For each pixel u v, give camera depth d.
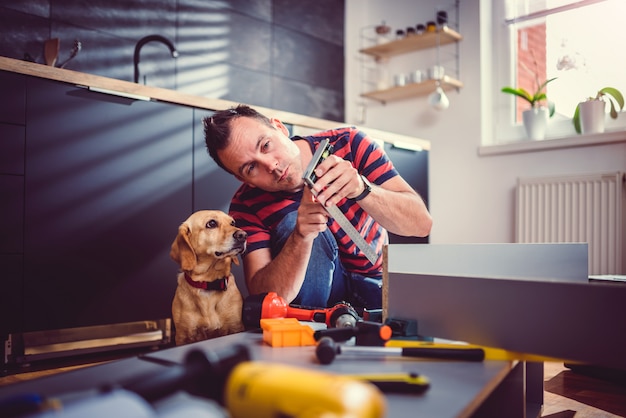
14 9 2.40
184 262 1.50
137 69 2.58
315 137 1.53
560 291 0.57
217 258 1.50
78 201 1.74
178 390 0.41
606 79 2.91
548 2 3.10
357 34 3.88
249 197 1.54
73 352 1.74
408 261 0.81
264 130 1.31
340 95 3.90
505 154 3.09
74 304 1.73
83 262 1.75
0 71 1.58
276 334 0.70
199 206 2.07
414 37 3.29
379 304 1.50
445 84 3.23
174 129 2.00
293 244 1.25
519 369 0.70
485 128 3.26
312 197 1.18
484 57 3.25
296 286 1.28
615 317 0.53
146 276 1.91
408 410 0.43
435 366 0.58
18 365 1.62
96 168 1.79
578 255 0.86
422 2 3.53
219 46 3.17
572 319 0.56
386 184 1.48
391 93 3.49
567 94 3.05
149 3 2.85
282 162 1.33
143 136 1.91
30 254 1.64
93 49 2.64
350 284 1.52
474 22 3.26
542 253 0.86
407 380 0.48
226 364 0.42
